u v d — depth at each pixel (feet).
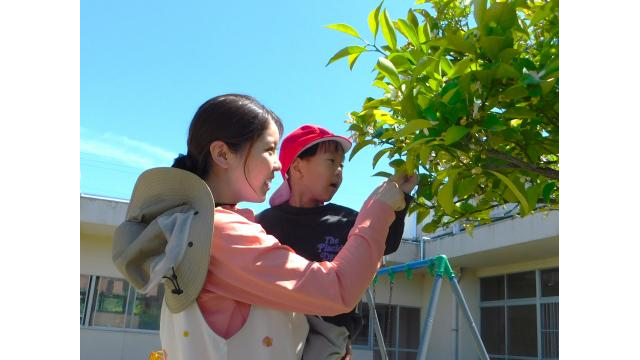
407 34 5.39
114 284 38.96
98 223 36.24
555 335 36.78
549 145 5.11
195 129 4.09
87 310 37.86
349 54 5.58
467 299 44.01
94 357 37.14
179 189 3.78
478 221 7.53
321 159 6.20
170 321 3.83
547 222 33.27
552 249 35.81
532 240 34.04
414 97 4.64
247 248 3.49
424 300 45.01
